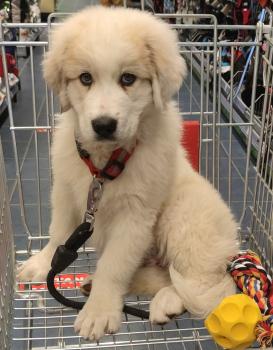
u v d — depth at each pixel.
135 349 1.74
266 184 1.75
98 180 1.42
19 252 1.79
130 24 1.34
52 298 1.50
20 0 4.94
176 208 1.51
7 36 3.92
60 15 1.58
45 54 1.53
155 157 1.44
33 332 1.74
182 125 1.77
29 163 3.28
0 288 1.26
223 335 1.24
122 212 1.46
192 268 1.48
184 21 3.87
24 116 4.02
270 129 1.70
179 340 1.39
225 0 4.14
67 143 1.49
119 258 1.42
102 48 1.27
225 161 3.24
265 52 1.74
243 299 1.28
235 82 3.32
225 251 1.50
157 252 1.57
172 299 1.39
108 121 1.26
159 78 1.35
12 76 4.27
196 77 3.48
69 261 1.34
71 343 1.74
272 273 1.62
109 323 1.33
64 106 1.39
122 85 1.31
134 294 1.49
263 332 1.22
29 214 2.69
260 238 1.76
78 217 1.60
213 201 1.56
